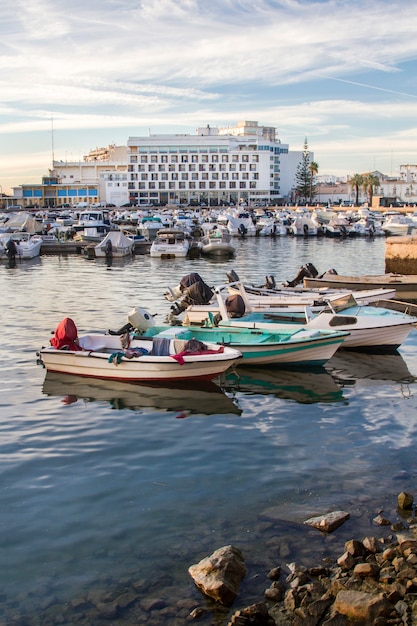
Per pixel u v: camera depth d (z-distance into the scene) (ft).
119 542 29.12
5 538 29.53
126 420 45.52
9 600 25.09
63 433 42.86
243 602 24.72
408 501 31.76
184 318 80.79
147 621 23.79
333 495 33.42
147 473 36.40
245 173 556.51
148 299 100.37
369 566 25.84
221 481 35.24
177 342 55.57
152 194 562.25
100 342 59.47
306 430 43.42
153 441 41.42
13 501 33.09
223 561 26.12
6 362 61.11
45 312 87.92
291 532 29.63
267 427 44.09
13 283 123.34
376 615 23.15
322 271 144.15
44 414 46.75
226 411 47.60
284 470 36.68
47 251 202.69
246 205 511.81
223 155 555.28
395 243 123.75
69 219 288.71
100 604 24.75
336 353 66.28
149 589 25.62
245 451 39.60
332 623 23.06
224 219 291.58
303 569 26.37
